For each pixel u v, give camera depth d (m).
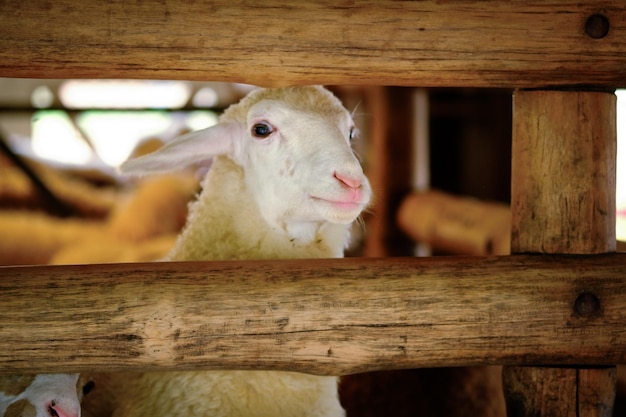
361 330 1.97
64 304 1.88
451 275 2.01
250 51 1.95
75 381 2.11
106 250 6.33
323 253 2.65
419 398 3.24
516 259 2.06
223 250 2.62
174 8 1.92
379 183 5.83
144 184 6.86
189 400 2.34
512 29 2.02
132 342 1.90
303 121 2.47
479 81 2.06
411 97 5.84
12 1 1.87
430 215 5.05
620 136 9.46
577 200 2.10
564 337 2.03
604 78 2.08
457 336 2.00
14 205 7.17
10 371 1.88
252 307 1.94
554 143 2.10
